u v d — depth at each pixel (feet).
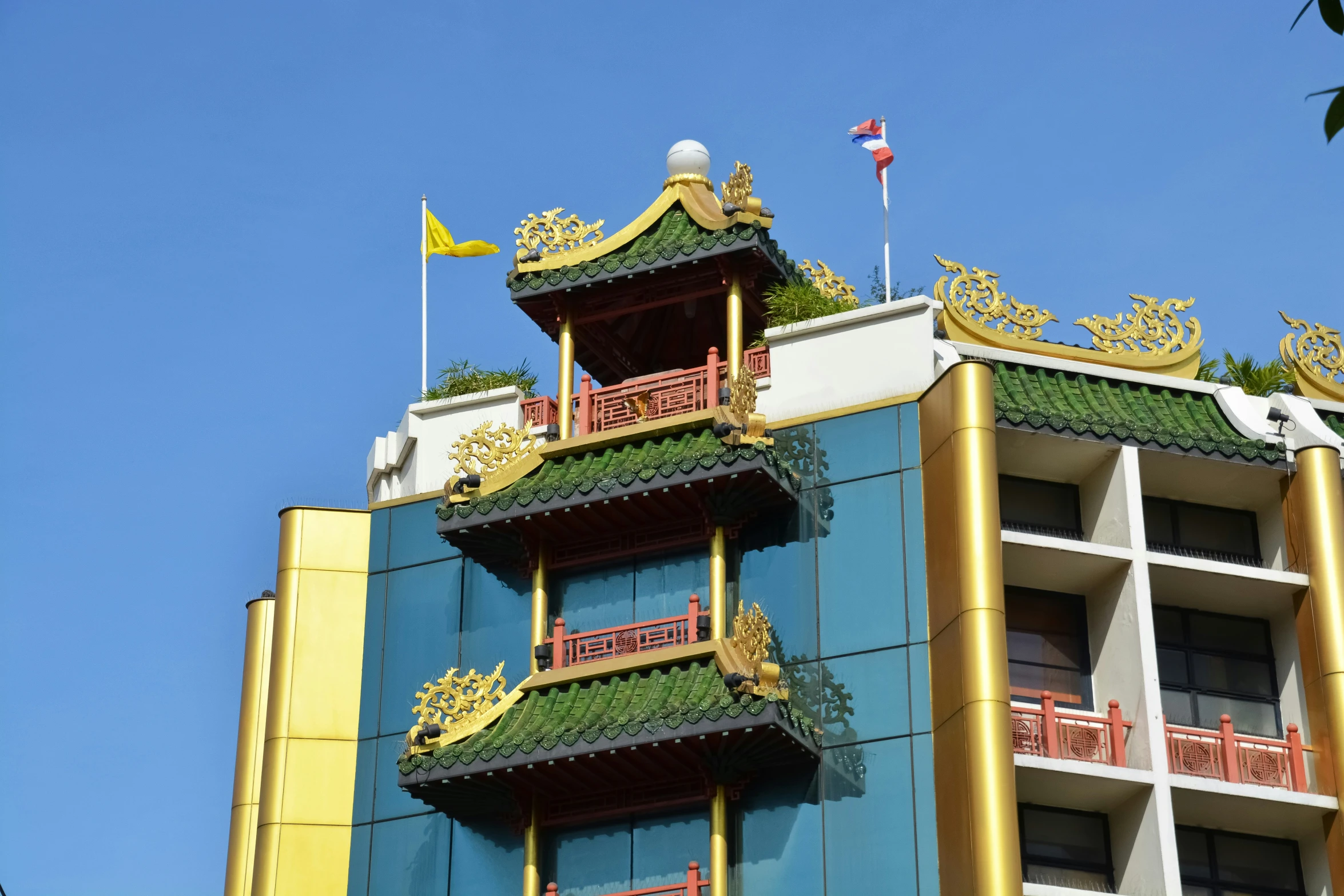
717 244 114.62
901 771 98.99
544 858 105.50
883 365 110.73
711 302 126.62
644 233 120.26
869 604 104.27
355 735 113.50
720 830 100.32
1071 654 110.63
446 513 110.93
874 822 98.32
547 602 111.45
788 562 107.45
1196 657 114.11
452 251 130.82
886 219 120.67
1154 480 114.52
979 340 114.21
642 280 117.50
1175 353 117.19
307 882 109.60
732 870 100.48
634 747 98.48
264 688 120.06
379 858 109.50
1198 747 104.17
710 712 96.73
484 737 103.81
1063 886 103.45
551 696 105.60
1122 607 107.24
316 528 119.34
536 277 119.24
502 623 112.88
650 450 110.83
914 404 108.58
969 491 101.09
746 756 99.86
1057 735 101.40
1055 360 114.11
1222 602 113.19
